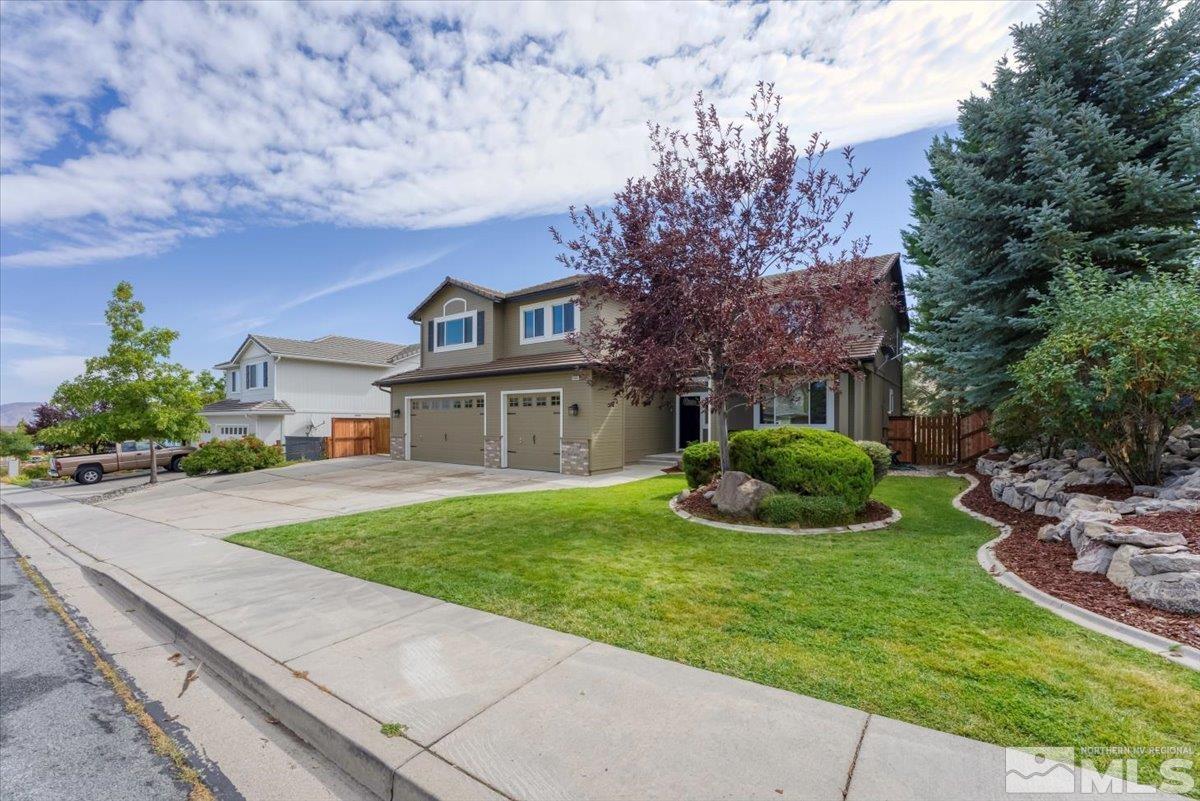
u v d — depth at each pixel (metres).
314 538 7.14
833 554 5.46
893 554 5.41
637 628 3.80
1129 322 5.51
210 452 18.00
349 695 3.05
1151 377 5.22
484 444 16.30
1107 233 9.00
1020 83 9.77
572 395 13.89
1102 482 6.42
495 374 15.30
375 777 2.47
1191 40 8.67
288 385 25.12
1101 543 4.37
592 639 3.66
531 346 16.56
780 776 2.20
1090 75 9.39
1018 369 6.53
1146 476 5.82
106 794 2.50
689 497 8.47
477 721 2.72
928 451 13.73
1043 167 8.94
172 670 3.86
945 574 4.72
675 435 17.31
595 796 2.14
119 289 16.31
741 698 2.83
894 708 2.68
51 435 15.73
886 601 4.12
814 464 7.06
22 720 3.20
